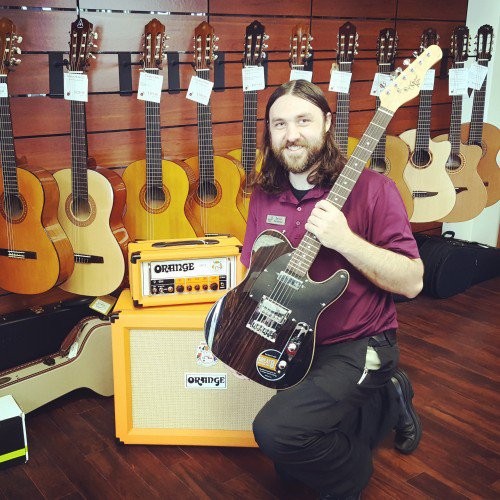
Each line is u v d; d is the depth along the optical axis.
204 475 2.17
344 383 1.72
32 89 2.77
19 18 2.67
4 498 2.03
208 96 2.92
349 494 1.85
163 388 2.27
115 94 2.99
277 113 1.68
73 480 2.13
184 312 2.18
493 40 4.06
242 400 2.27
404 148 3.71
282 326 1.72
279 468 2.10
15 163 2.55
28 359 2.73
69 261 2.65
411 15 3.99
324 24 3.61
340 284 1.67
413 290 1.68
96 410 2.59
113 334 2.19
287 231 1.80
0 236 2.63
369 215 1.70
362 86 3.89
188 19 3.12
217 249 2.22
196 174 3.07
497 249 4.25
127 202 2.91
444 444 2.36
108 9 2.88
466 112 4.36
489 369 2.97
